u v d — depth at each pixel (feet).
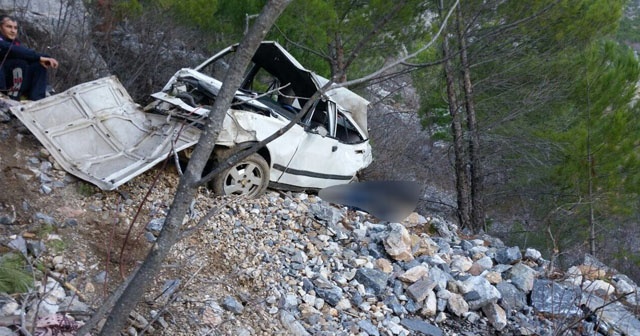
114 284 13.35
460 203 37.88
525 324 19.52
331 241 20.12
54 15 27.76
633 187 35.14
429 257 21.30
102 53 28.45
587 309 21.03
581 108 38.63
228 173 19.27
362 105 25.50
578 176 35.86
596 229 39.29
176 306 13.51
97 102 18.37
